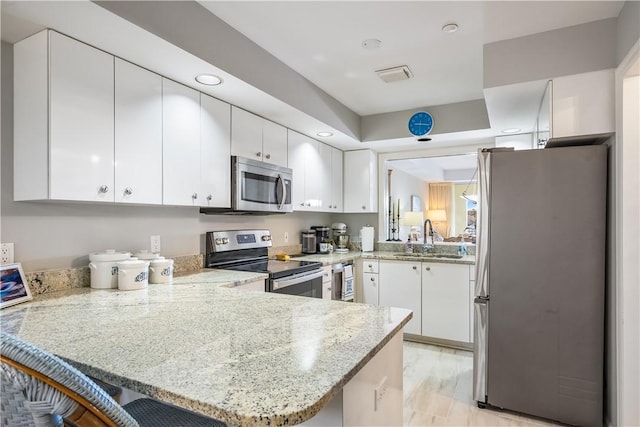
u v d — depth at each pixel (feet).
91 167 5.65
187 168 7.36
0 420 2.25
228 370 2.93
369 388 3.71
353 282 12.58
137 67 6.40
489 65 7.50
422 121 11.77
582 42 6.80
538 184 7.18
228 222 10.00
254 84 7.51
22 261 5.69
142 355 3.25
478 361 7.71
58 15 4.86
